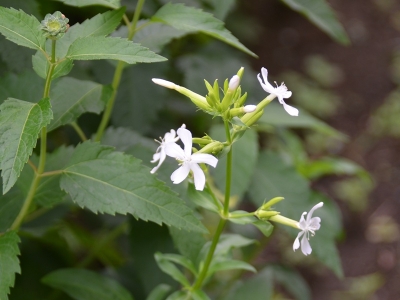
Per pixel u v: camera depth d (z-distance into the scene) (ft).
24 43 1.68
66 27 1.64
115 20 1.84
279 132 2.63
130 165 1.78
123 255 2.69
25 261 2.21
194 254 1.97
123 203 1.75
